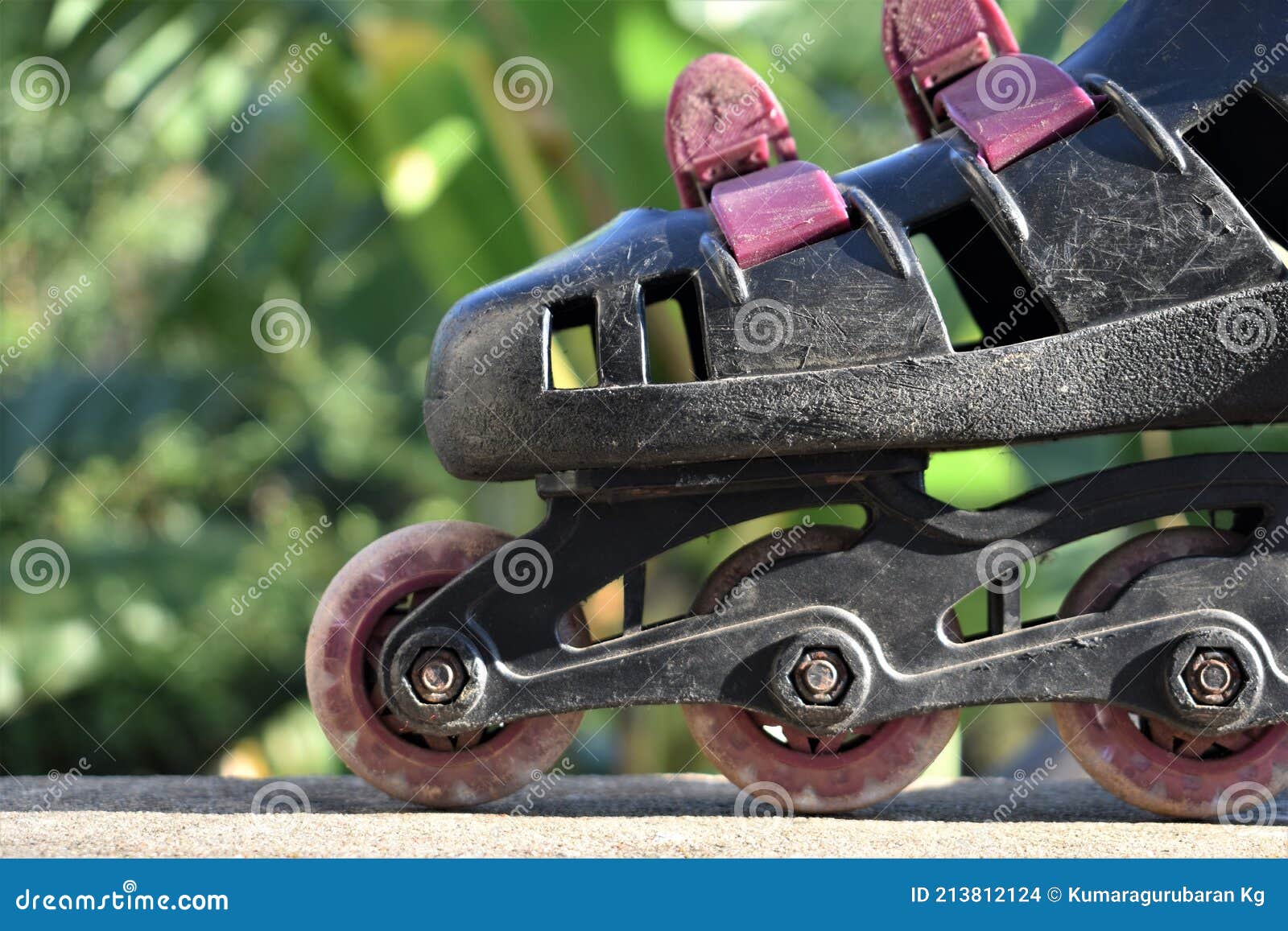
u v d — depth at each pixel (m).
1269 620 1.41
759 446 1.39
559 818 1.42
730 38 3.11
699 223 1.49
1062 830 1.35
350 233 5.13
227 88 4.75
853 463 1.42
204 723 6.02
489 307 1.46
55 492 6.38
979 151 1.46
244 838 1.23
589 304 1.47
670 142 1.60
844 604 1.42
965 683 1.40
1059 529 1.42
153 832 1.26
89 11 4.07
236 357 5.92
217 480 7.68
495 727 1.49
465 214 3.29
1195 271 1.40
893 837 1.29
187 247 6.61
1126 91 1.46
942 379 1.38
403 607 1.53
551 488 1.44
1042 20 2.99
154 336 5.80
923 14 1.57
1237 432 2.97
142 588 5.82
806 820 1.42
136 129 5.34
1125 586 1.42
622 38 2.94
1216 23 1.48
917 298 1.40
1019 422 1.38
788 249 1.44
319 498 7.98
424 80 3.18
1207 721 1.39
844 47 3.41
